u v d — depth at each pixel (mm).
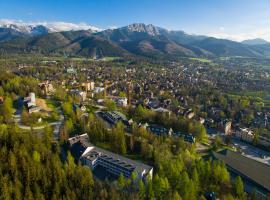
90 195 145625
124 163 190500
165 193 160750
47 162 162375
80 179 154875
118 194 151250
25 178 147875
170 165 181375
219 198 169250
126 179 176750
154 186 162375
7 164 152750
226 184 183625
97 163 199500
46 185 146625
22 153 163250
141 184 158875
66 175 157125
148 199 158375
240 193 172625
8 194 133500
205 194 168250
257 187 196125
